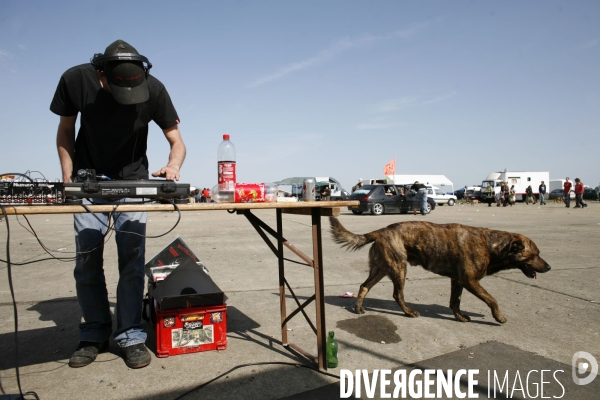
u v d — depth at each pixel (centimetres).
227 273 638
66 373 292
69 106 295
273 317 423
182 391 266
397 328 394
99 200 292
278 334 374
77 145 316
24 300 484
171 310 319
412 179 4928
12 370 298
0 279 602
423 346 348
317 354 318
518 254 399
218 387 271
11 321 408
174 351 322
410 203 2089
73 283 573
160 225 1457
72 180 268
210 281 346
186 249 425
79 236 302
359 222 1551
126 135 302
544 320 417
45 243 977
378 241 434
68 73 289
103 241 313
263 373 293
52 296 502
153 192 248
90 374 290
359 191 2152
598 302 479
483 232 408
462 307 464
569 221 1552
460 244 404
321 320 294
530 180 4794
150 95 306
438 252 414
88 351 309
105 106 289
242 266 696
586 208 2652
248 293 517
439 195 3406
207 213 2370
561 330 388
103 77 278
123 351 308
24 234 1184
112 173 313
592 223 1465
